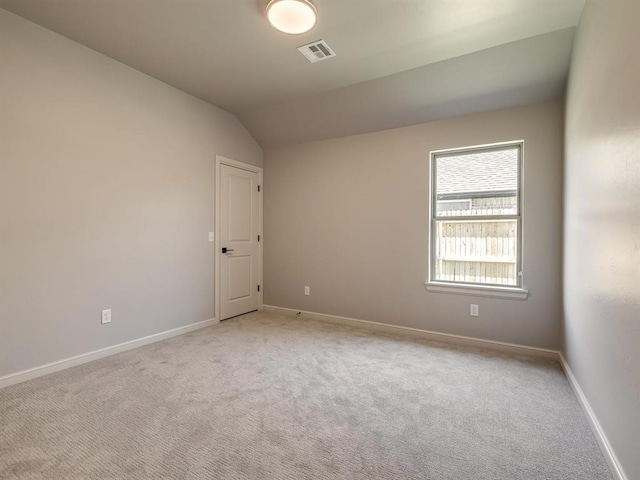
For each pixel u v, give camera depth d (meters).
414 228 3.57
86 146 2.70
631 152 1.31
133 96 3.04
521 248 3.10
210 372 2.55
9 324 2.28
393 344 3.27
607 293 1.59
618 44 1.47
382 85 3.24
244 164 4.33
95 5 2.18
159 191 3.29
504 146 3.19
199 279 3.74
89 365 2.65
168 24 2.38
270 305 4.59
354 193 3.95
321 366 2.70
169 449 1.63
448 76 2.97
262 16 2.28
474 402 2.12
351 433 1.78
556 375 2.55
